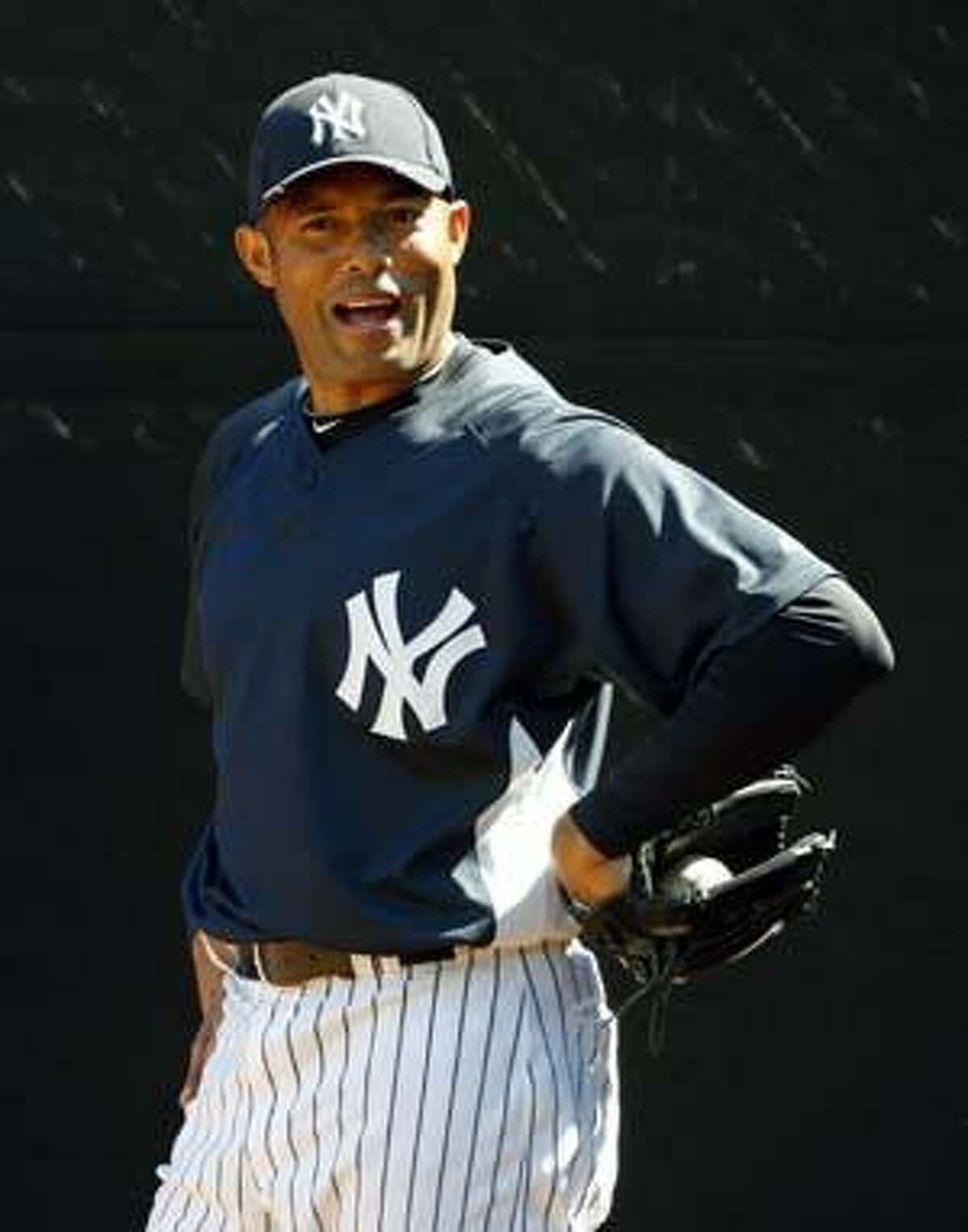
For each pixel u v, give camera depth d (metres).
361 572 12.37
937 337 18.77
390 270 12.41
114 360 18.36
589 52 18.48
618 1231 18.88
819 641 11.71
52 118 18.23
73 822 18.58
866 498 18.80
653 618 11.99
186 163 18.31
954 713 18.89
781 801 12.70
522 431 12.30
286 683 12.51
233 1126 12.96
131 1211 18.67
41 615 18.48
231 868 12.87
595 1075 12.73
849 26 18.59
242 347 18.41
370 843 12.38
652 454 12.16
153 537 18.50
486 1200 12.34
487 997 12.43
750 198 18.61
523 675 12.30
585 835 12.08
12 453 18.38
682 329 18.62
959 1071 18.98
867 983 18.94
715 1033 18.91
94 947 18.62
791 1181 18.95
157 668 18.56
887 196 18.69
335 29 18.33
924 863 18.92
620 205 18.55
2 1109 18.61
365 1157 12.43
